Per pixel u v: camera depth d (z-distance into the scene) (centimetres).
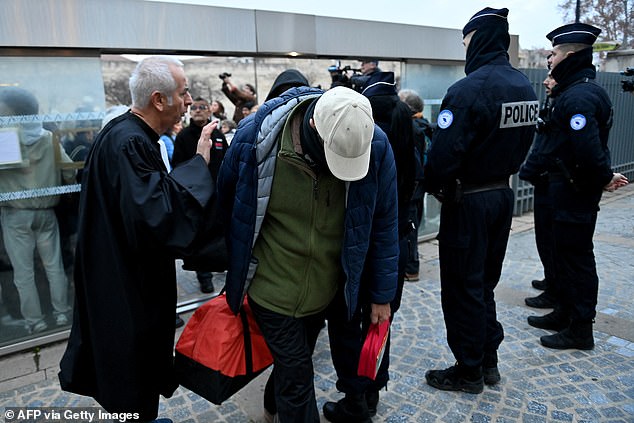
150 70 174
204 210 167
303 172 167
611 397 250
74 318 186
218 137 387
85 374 186
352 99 148
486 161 231
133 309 174
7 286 318
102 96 328
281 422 184
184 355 195
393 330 332
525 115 235
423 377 273
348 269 181
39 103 307
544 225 348
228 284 187
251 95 629
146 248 168
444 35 508
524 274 436
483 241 241
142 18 316
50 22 288
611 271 435
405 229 229
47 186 318
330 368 284
